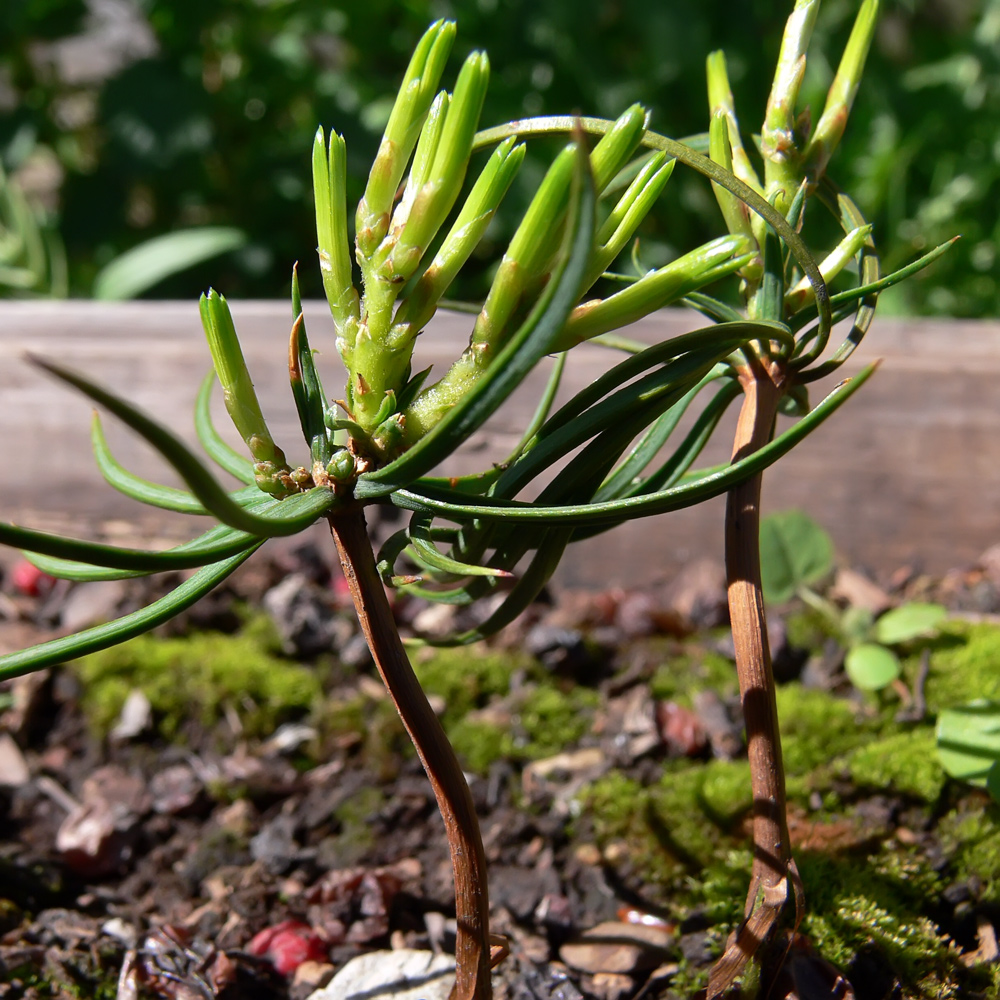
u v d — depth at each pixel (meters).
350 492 0.20
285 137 0.80
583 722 0.36
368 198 0.20
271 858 0.30
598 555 0.43
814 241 0.69
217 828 0.32
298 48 0.82
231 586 0.42
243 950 0.28
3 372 0.43
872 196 0.71
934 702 0.34
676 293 0.20
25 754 0.36
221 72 0.77
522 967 0.27
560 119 0.21
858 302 0.23
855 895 0.27
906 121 0.75
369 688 0.38
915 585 0.41
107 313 0.45
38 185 0.95
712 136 0.22
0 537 0.19
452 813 0.21
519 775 0.34
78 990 0.27
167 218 0.80
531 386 0.40
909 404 0.40
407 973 0.27
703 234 0.72
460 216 0.20
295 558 0.44
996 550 0.40
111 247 0.76
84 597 0.42
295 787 0.33
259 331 0.43
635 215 0.20
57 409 0.43
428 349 0.41
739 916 0.27
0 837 0.32
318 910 0.29
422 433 0.21
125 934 0.28
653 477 0.23
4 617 0.41
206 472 0.18
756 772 0.22
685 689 0.37
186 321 0.45
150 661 0.38
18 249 0.63
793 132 0.22
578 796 0.32
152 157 0.71
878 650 0.35
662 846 0.30
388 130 0.20
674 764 0.33
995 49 0.75
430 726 0.21
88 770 0.35
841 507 0.41
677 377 0.21
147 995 0.27
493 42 0.76
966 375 0.39
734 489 0.22
